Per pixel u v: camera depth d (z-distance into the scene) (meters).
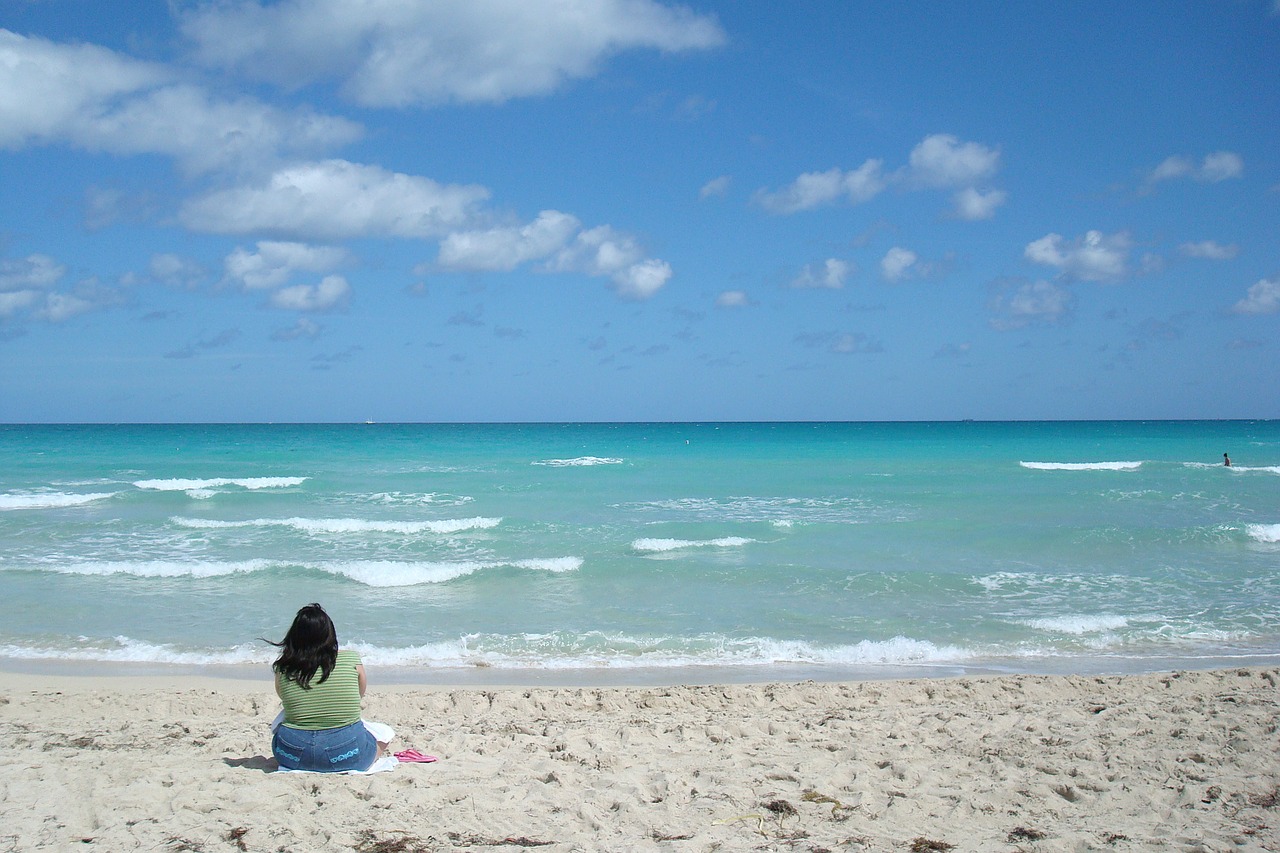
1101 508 24.33
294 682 5.46
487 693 8.59
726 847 4.37
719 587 14.64
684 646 11.25
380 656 10.80
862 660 10.70
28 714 7.75
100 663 10.43
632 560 16.31
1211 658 10.68
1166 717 7.19
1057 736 6.64
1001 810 4.96
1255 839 4.46
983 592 14.28
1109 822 4.76
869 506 24.89
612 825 4.68
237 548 18.27
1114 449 53.00
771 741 6.68
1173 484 30.47
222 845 4.27
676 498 26.86
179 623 12.27
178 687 9.13
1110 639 11.52
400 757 5.98
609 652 11.01
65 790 5.07
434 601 13.80
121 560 16.86
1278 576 15.44
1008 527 20.75
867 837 4.52
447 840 4.41
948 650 11.02
